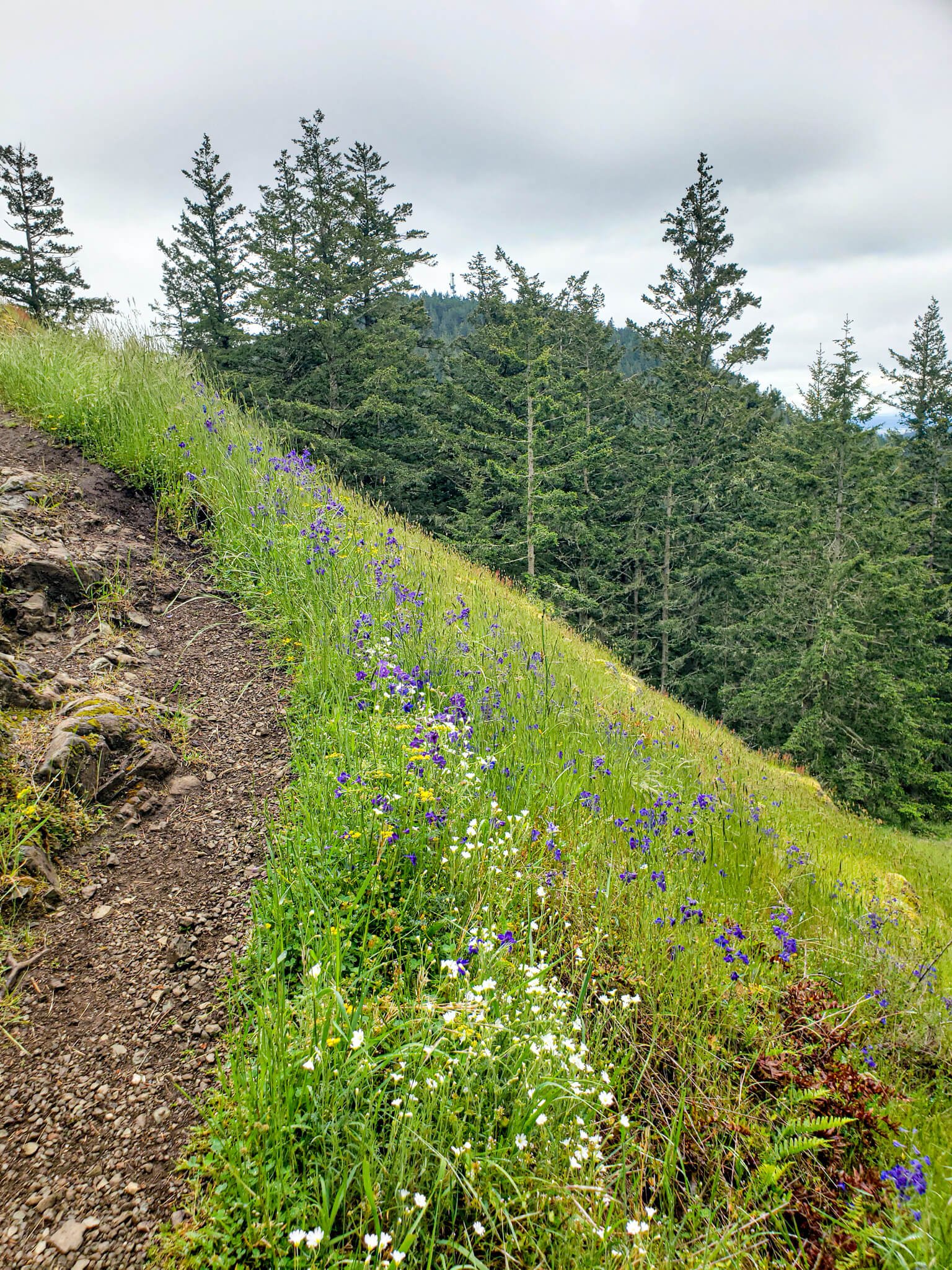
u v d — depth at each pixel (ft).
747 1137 9.23
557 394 95.71
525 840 13.05
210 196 100.58
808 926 15.93
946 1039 13.00
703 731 35.70
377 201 92.38
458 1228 7.31
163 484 22.81
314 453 73.92
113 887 11.25
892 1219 8.26
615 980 11.30
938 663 76.59
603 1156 8.32
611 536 92.99
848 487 73.36
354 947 9.76
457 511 88.38
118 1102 8.34
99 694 14.28
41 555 17.38
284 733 15.16
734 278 103.65
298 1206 6.91
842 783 65.57
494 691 18.22
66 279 105.91
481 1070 8.48
